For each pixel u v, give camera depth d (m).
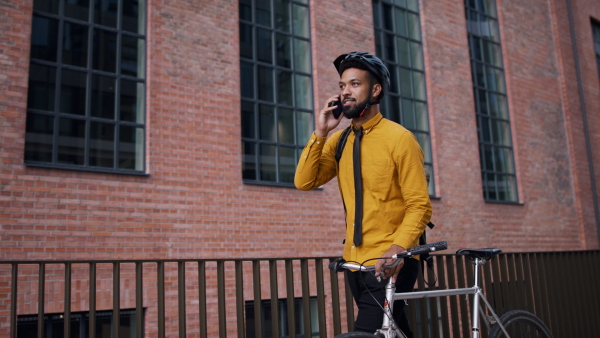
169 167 7.65
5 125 6.43
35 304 6.29
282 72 9.42
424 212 2.38
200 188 7.88
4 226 6.24
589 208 14.26
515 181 12.85
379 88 2.54
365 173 2.52
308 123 9.59
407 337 2.66
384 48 11.06
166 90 7.84
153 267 7.24
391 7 11.43
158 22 7.93
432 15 11.91
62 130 7.00
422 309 3.84
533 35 14.32
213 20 8.52
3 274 6.14
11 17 6.66
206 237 7.80
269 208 8.56
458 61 12.16
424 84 11.52
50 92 6.99
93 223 6.85
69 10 7.32
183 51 8.10
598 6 16.38
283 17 9.64
